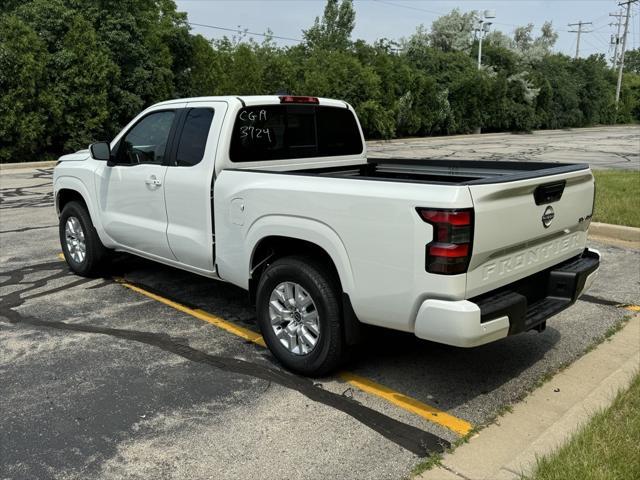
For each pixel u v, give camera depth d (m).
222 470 3.05
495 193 3.28
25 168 18.48
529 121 42.94
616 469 2.81
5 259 7.17
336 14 49.78
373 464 3.10
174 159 4.95
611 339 4.70
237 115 4.63
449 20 52.56
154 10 24.20
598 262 4.25
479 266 3.30
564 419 3.45
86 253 6.18
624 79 64.50
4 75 18.19
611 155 23.02
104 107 20.45
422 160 5.40
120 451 3.22
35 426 3.47
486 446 3.25
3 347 4.58
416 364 4.30
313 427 3.46
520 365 4.27
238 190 4.30
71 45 19.80
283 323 4.17
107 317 5.24
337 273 3.85
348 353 3.96
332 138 5.48
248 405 3.71
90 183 5.93
